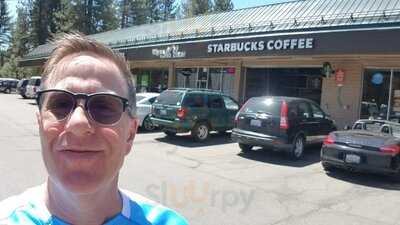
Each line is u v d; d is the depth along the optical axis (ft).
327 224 22.88
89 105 4.48
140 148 44.96
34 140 47.29
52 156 4.44
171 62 89.30
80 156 4.39
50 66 4.82
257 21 69.67
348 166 34.45
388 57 54.60
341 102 59.98
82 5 209.97
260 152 44.75
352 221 23.68
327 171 36.96
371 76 57.36
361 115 58.23
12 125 61.05
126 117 4.84
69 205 4.73
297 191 29.73
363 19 51.75
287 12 66.80
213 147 47.37
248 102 43.27
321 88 63.57
